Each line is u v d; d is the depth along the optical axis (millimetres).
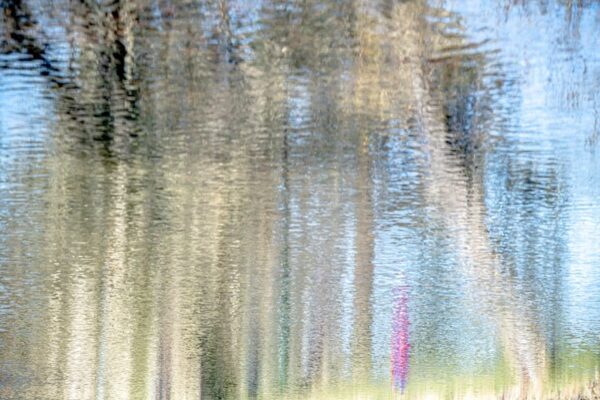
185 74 7066
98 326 15664
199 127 7922
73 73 6953
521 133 8086
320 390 22047
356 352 19266
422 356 19719
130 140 8156
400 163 9102
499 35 6906
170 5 6500
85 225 10648
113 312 14703
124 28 6605
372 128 8078
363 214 10688
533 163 9078
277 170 9117
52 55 6723
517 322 16562
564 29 6957
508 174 9352
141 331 16250
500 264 12547
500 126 7957
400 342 18234
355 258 12266
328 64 7074
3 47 6633
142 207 10148
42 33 6555
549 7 6867
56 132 7867
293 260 12227
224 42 6777
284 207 10320
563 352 18719
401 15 6719
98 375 20359
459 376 20375
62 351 17672
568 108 7648
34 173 8922
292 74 7113
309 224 10969
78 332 16094
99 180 9305
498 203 10398
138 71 6922
